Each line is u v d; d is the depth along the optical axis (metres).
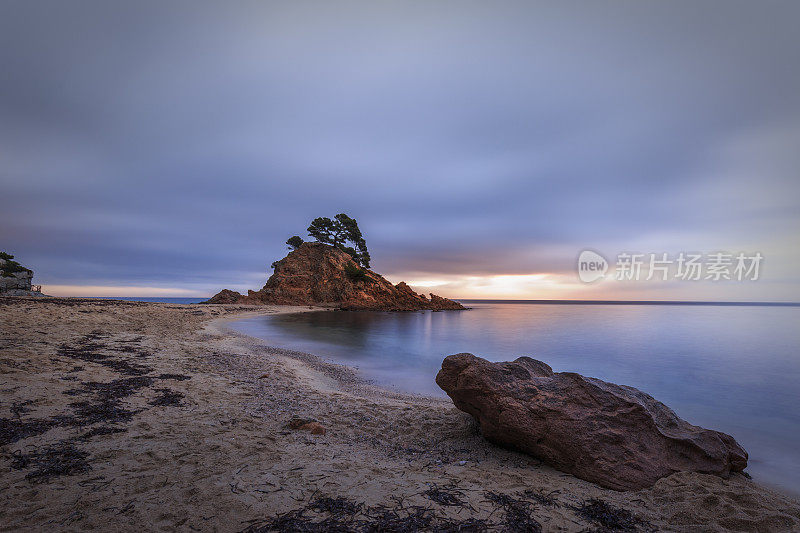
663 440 6.13
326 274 94.50
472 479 5.36
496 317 70.19
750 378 17.12
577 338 33.84
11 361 10.08
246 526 3.75
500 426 6.80
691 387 15.24
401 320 57.56
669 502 4.88
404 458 6.36
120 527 3.62
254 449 6.03
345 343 26.42
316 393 10.73
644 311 106.44
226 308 63.41
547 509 4.53
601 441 5.97
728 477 5.93
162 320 29.52
